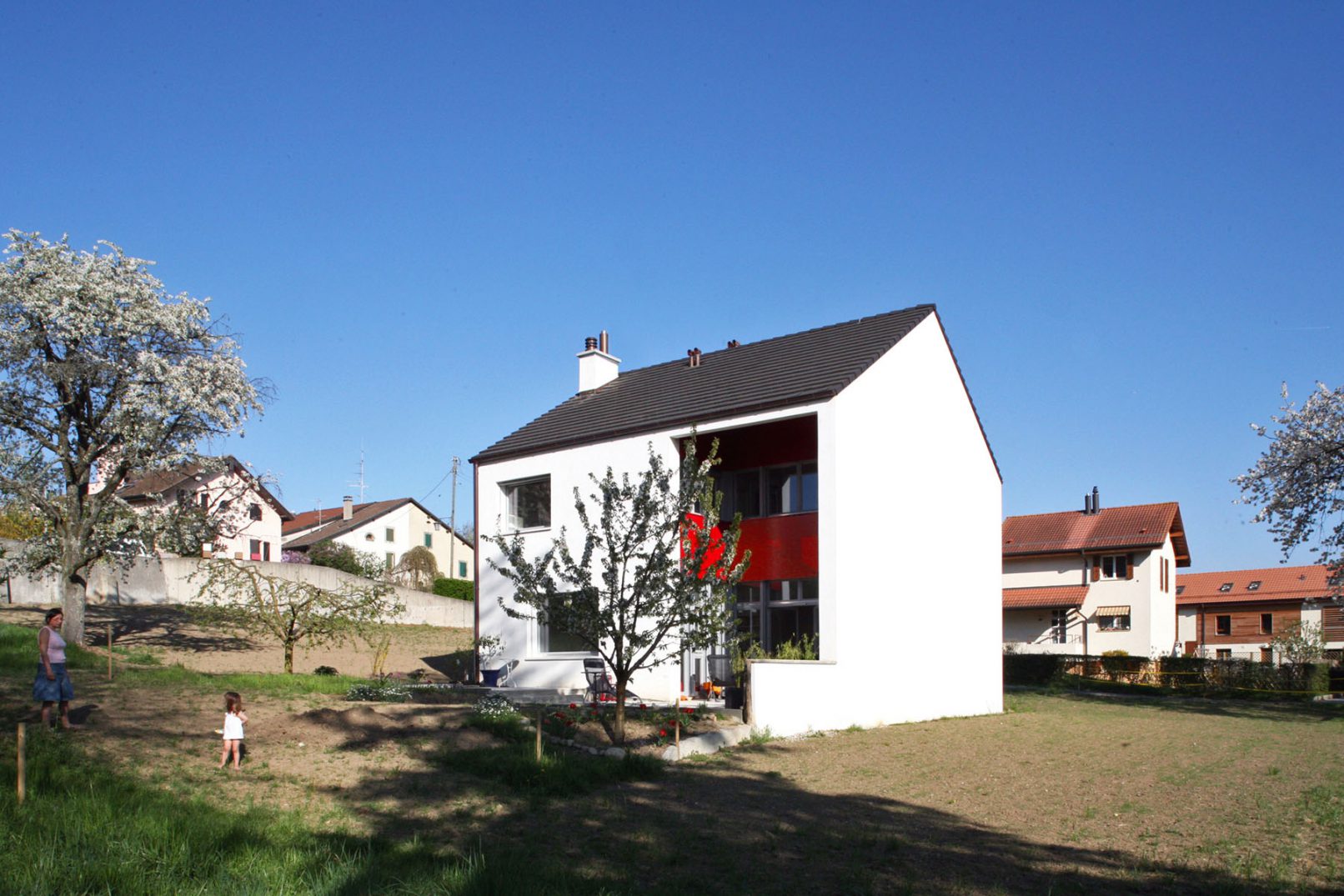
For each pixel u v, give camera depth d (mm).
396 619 36312
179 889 7105
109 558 24844
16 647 18250
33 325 22594
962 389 23328
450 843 8805
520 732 13703
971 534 23234
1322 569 51875
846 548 18859
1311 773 13812
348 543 58469
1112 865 8617
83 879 6980
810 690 17578
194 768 11180
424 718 14336
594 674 20406
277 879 7367
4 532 31328
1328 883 8094
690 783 12148
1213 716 23812
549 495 23859
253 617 22375
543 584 14453
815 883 7910
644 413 22484
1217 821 10500
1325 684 32656
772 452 21922
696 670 20734
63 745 11219
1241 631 51906
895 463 20703
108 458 23734
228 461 26516
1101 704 27000
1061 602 43125
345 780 11180
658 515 15133
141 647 23953
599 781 11906
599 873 8016
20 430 22766
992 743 16781
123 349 23641
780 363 22531
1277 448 26156
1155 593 42281
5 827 7922
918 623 20953
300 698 16312
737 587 22266
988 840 9500
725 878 8016
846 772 13430
